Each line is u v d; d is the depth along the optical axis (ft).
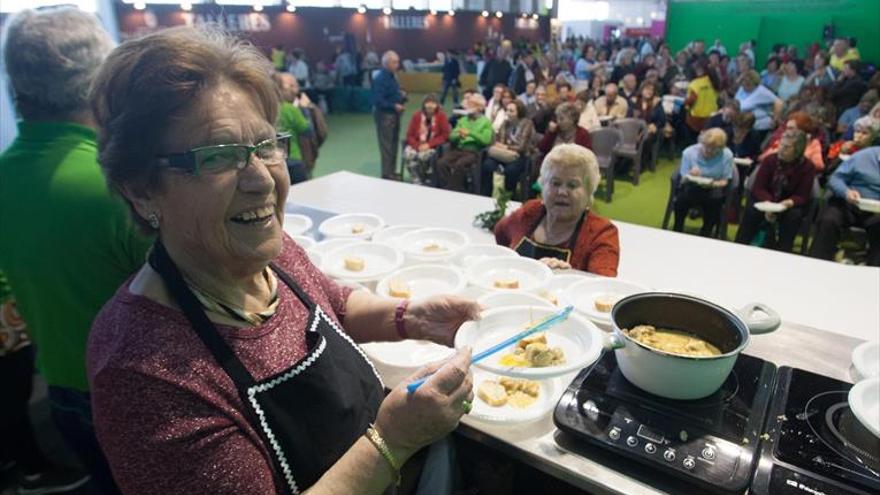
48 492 5.72
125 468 1.82
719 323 2.77
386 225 5.92
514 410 2.76
